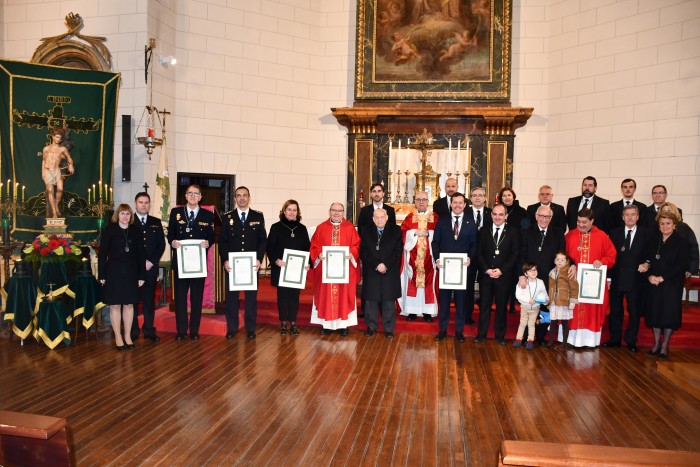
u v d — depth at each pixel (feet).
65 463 8.23
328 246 21.85
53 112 25.35
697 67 27.81
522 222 22.15
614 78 30.81
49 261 20.34
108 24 29.07
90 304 21.16
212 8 32.35
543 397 15.11
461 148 34.01
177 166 31.60
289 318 22.18
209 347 20.04
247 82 33.45
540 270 20.45
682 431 12.89
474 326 22.74
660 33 29.04
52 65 26.91
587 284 20.12
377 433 12.50
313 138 35.68
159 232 20.84
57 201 24.31
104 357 18.60
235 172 33.24
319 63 35.73
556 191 33.35
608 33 30.99
